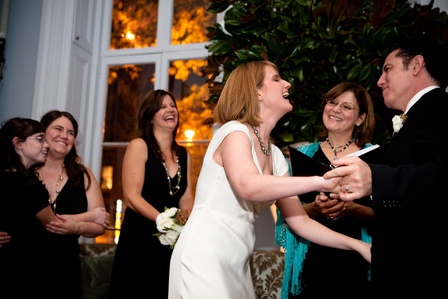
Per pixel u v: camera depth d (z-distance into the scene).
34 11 4.17
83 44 4.28
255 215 1.59
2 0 4.07
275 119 1.65
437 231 1.32
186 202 2.86
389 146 1.57
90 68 4.40
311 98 2.95
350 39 2.83
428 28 2.84
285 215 1.74
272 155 1.69
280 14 2.97
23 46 4.15
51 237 2.57
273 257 2.96
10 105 4.10
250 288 1.56
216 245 1.44
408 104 1.67
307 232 1.70
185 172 2.89
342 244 1.65
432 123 1.43
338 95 2.40
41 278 2.46
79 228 2.62
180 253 1.47
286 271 2.16
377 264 1.39
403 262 1.34
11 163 2.45
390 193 1.30
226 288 1.40
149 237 2.64
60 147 2.78
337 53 2.88
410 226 1.36
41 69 4.05
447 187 1.32
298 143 2.85
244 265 1.53
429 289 1.30
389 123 2.84
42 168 2.79
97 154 4.33
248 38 3.10
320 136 2.84
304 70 2.90
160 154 2.80
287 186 1.25
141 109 2.91
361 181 1.30
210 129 4.12
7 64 4.16
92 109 4.36
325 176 1.29
